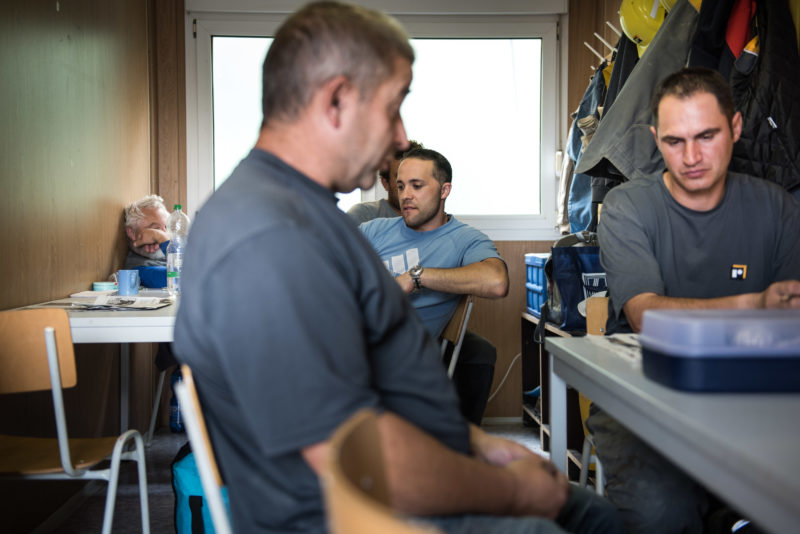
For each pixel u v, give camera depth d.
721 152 1.42
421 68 3.58
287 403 0.66
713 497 1.37
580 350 1.20
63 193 2.44
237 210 0.73
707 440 0.70
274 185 0.79
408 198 2.35
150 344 3.46
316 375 0.66
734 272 1.52
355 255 0.81
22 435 2.07
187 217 3.34
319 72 0.82
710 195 1.50
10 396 2.00
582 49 3.57
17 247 2.08
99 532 2.20
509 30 3.55
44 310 1.57
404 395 0.84
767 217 1.51
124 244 3.12
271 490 0.73
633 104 2.02
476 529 0.74
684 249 1.54
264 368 0.66
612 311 1.66
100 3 2.79
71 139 2.51
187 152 3.57
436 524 0.73
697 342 0.86
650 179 1.60
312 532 0.71
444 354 2.41
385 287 0.83
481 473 0.76
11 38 2.05
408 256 2.38
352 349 0.70
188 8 3.48
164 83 3.54
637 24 2.30
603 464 1.37
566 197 3.25
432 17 3.54
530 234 3.64
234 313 0.67
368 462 0.52
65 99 2.46
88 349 2.65
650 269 1.47
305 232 0.72
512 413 3.62
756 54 1.76
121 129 3.05
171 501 2.48
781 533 0.58
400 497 0.68
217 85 3.60
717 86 1.41
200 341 0.74
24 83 2.14
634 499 1.24
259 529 0.74
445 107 3.61
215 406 0.79
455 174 3.64
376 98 0.84
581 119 2.72
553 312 2.65
